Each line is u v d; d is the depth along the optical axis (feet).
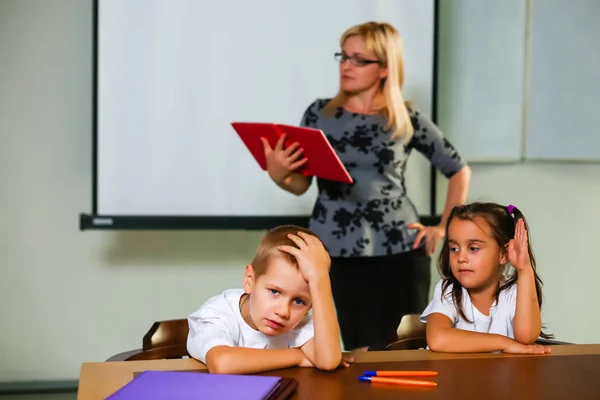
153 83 10.44
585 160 12.00
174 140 10.53
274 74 10.68
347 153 8.51
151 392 3.89
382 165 8.51
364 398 4.00
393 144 8.55
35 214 10.87
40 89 10.80
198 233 11.27
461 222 5.97
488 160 11.67
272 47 10.65
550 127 11.85
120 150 10.42
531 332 5.52
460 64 11.49
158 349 5.92
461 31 11.46
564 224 12.18
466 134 11.57
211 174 10.64
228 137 10.66
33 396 10.56
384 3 10.77
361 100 8.63
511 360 4.89
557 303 12.26
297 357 4.69
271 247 4.78
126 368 4.61
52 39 10.79
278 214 10.82
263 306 4.72
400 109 8.54
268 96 10.68
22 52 10.72
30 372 10.94
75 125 10.92
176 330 6.05
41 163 10.85
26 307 10.91
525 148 11.80
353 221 8.49
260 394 3.87
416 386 4.25
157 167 10.52
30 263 10.90
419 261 8.73
